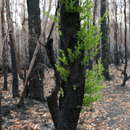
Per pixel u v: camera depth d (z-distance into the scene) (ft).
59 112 10.21
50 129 22.35
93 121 25.72
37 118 25.53
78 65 9.52
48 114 27.12
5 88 39.42
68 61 9.53
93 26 9.77
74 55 9.37
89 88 12.23
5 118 24.08
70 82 9.57
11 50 31.71
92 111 29.32
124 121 26.25
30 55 30.30
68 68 9.55
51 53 10.11
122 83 49.44
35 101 32.19
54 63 10.21
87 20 9.59
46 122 24.31
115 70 70.38
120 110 30.78
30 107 29.12
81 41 9.52
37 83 33.19
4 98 32.17
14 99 32.35
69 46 9.49
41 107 29.81
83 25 9.54
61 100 10.74
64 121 9.75
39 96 33.35
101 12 53.31
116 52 78.74
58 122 9.99
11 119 24.34
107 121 26.07
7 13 28.89
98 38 9.87
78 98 9.65
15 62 32.48
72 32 9.43
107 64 54.29
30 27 29.68
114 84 50.31
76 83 9.53
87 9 9.45
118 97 38.40
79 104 9.71
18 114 25.96
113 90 44.11
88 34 9.44
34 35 29.40
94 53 9.94
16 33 36.50
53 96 10.15
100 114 28.37
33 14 29.96
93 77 12.43
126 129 23.67
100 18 10.31
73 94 9.57
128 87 47.75
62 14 9.49
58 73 10.21
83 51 9.62
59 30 10.05
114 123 25.50
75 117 9.75
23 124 23.27
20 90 39.42
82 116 26.99
